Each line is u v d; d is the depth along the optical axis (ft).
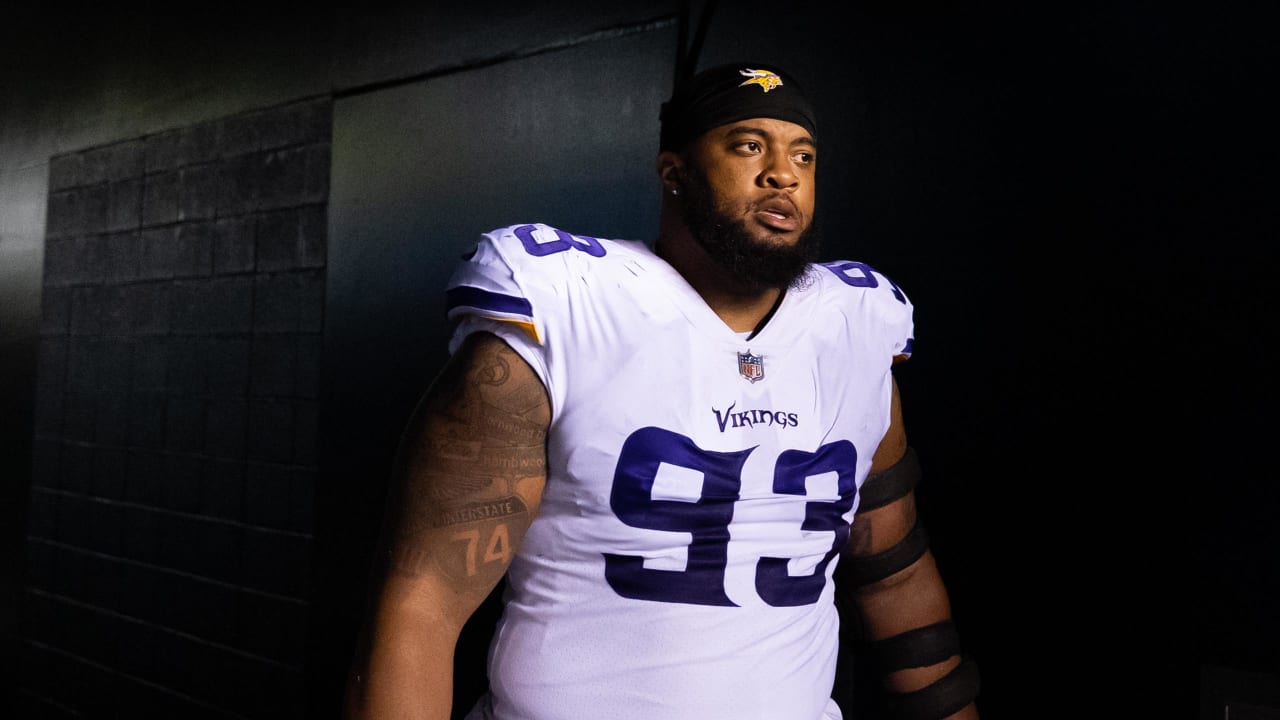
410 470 3.59
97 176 12.50
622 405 3.57
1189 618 5.18
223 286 10.69
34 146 13.55
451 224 8.63
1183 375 5.20
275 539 9.93
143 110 11.87
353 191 9.45
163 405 11.33
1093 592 5.48
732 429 3.71
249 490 10.23
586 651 3.71
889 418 4.39
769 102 3.76
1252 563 4.98
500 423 3.52
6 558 13.44
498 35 8.38
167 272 11.41
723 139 3.77
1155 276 5.29
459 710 8.06
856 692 6.13
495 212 8.32
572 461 3.60
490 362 3.51
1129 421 5.37
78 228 12.73
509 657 3.85
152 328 11.55
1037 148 5.68
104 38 12.46
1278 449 4.91
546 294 3.51
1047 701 5.63
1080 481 5.52
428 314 8.74
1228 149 5.08
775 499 3.79
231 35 10.81
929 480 6.07
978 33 5.90
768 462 3.77
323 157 9.76
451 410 3.54
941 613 4.77
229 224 10.68
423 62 8.94
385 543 3.62
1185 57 5.23
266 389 10.13
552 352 3.53
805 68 6.59
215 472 10.62
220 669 10.44
